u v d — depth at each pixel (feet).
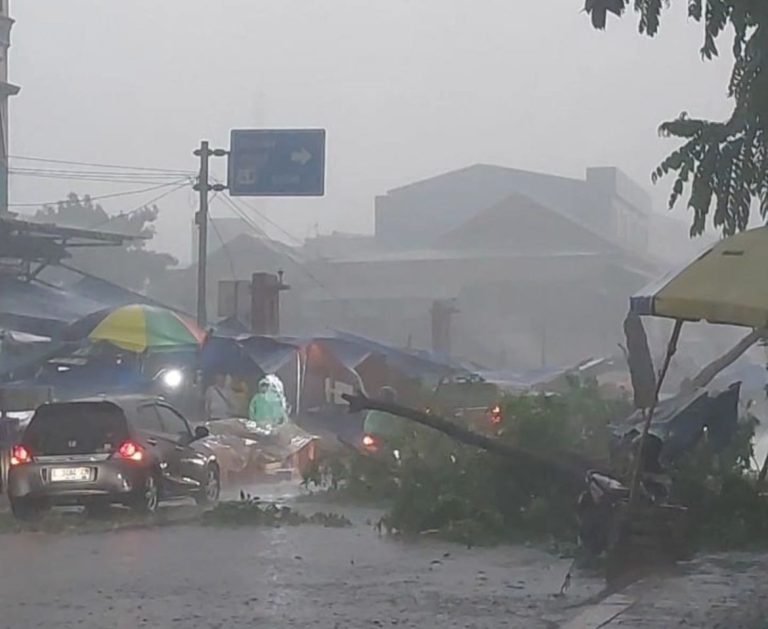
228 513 110.93
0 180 257.34
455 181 429.38
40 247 210.79
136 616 67.56
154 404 136.67
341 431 203.10
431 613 67.82
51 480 116.26
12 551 94.38
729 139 63.57
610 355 334.85
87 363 181.98
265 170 205.87
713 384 169.37
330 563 86.63
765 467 101.86
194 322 200.44
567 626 63.62
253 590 75.66
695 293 60.80
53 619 66.74
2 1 259.39
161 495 123.75
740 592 71.36
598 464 93.20
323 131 205.46
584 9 60.49
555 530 95.91
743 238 62.59
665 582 74.95
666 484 82.28
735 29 61.21
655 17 60.34
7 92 257.96
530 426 100.89
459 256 375.45
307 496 135.33
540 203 375.04
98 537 102.63
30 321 185.68
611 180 387.14
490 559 88.12
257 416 192.75
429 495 101.19
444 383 152.35
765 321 59.26
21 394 170.19
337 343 221.25
